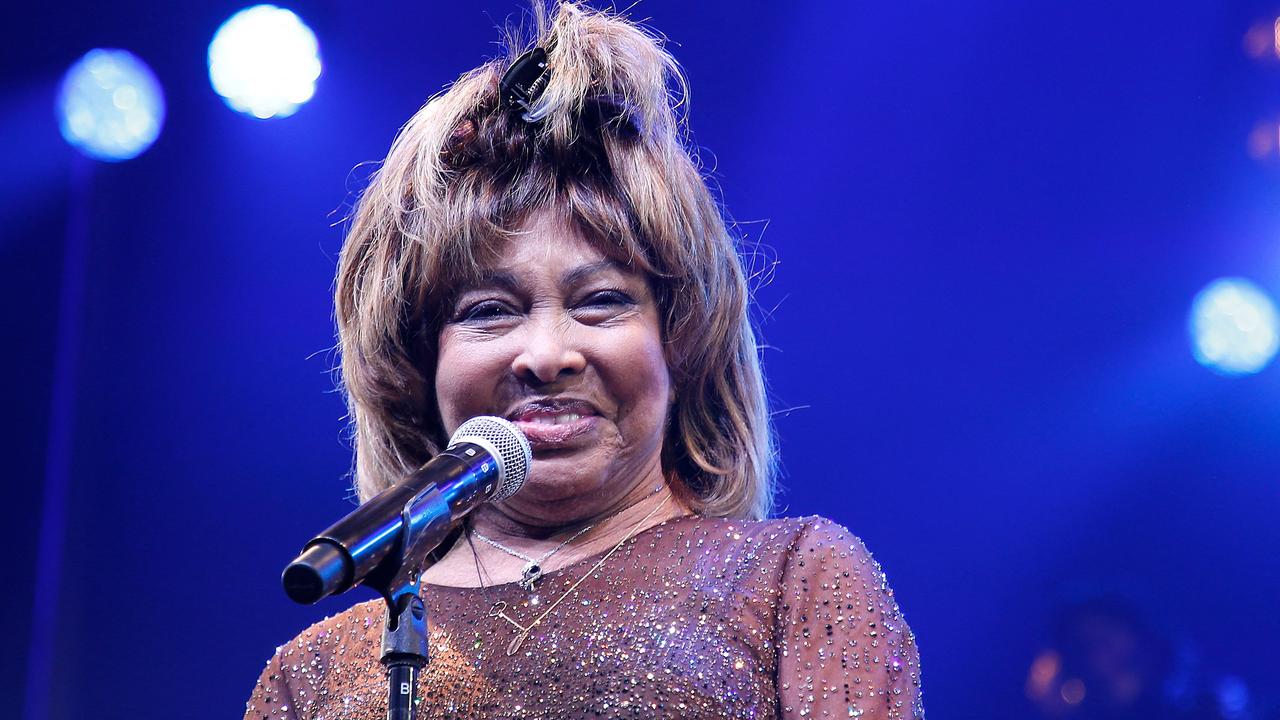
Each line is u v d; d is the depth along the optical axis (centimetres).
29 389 2072
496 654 638
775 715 601
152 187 2091
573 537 679
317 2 2069
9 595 2036
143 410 2081
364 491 745
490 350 663
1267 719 1855
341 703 661
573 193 677
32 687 2027
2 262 2073
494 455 550
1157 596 2067
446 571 695
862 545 645
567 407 656
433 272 680
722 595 627
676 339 692
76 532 2064
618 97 707
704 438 717
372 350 712
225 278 2095
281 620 2027
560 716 606
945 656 2078
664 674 600
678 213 690
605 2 1936
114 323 2091
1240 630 2031
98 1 2038
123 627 2033
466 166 698
